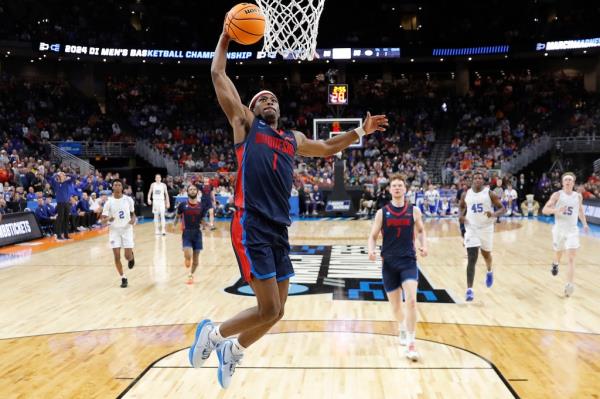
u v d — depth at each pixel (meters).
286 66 35.78
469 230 8.03
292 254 12.69
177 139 30.66
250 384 4.84
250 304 8.01
